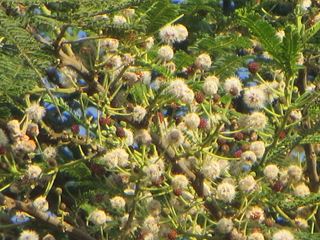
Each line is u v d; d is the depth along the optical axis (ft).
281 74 34.55
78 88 32.55
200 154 32.83
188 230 33.12
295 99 34.88
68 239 39.70
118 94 33.96
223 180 32.12
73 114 32.96
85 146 34.60
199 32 40.63
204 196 32.65
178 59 32.89
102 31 28.78
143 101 33.32
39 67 24.68
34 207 32.48
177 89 31.27
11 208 32.30
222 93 34.65
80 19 27.30
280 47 30.32
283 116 32.37
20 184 32.58
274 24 40.01
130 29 28.19
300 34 31.22
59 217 34.42
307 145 38.22
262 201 32.71
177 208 32.91
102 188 34.96
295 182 34.19
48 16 27.12
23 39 24.56
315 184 38.32
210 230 32.73
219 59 33.19
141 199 32.07
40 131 37.73
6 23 24.52
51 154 32.58
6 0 25.54
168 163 33.32
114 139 32.42
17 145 31.99
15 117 35.68
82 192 38.91
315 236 31.42
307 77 43.04
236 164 32.55
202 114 35.47
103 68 32.78
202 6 36.45
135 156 32.60
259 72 36.65
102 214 32.96
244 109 38.29
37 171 32.01
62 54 32.07
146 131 32.60
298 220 33.27
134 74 33.19
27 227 34.96
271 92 32.83
